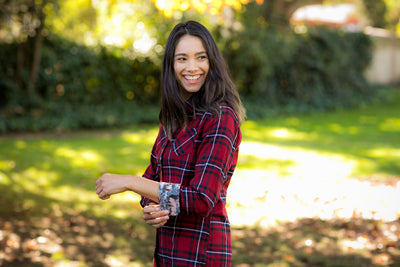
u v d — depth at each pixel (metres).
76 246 4.17
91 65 11.91
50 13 10.77
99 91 12.24
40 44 11.05
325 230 4.76
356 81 17.66
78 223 4.79
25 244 4.14
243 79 14.17
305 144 9.74
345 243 4.38
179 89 1.83
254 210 5.40
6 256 3.84
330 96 16.78
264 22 15.31
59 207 5.28
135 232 4.58
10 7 10.52
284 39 14.98
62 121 10.95
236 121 1.75
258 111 13.95
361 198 5.79
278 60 14.79
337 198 5.84
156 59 12.79
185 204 1.62
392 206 5.47
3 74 10.96
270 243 4.38
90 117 11.35
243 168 7.43
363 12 32.56
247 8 13.79
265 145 9.48
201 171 1.65
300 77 16.06
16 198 5.52
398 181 6.65
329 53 16.39
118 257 3.94
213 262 1.75
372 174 7.16
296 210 5.41
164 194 1.63
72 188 6.06
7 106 10.95
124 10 12.07
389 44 23.52
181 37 1.79
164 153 1.81
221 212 1.80
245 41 13.60
